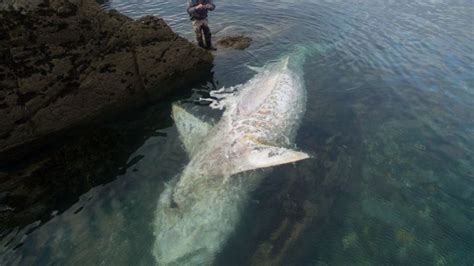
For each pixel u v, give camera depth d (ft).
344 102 27.94
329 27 41.09
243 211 19.25
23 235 17.87
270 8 46.70
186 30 40.81
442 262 16.80
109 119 26.78
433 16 43.88
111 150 23.48
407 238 17.95
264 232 18.22
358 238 17.95
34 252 17.15
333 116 26.35
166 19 43.37
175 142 23.94
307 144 23.70
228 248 17.47
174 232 17.49
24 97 23.36
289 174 21.45
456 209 19.45
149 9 46.03
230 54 35.37
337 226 18.54
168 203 19.29
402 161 22.58
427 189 20.68
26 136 23.89
